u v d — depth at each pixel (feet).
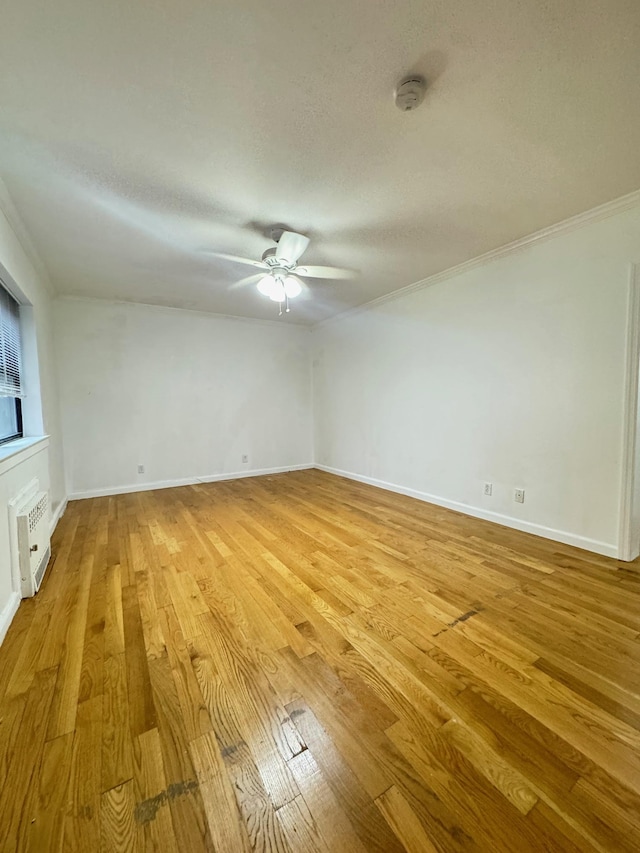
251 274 10.98
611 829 2.94
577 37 3.90
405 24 3.76
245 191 6.72
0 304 7.84
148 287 12.26
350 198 7.00
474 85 4.49
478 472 10.77
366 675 4.67
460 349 11.05
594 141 5.53
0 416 8.13
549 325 8.80
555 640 5.33
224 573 7.54
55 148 5.49
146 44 3.92
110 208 7.17
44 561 7.72
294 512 11.68
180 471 15.74
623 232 7.46
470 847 2.82
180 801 3.18
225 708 4.17
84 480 13.82
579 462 8.44
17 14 3.57
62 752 3.63
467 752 3.61
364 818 3.04
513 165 6.09
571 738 3.76
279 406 18.21
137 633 5.58
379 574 7.40
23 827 2.98
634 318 7.41
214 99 4.64
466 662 4.90
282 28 3.78
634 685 4.48
